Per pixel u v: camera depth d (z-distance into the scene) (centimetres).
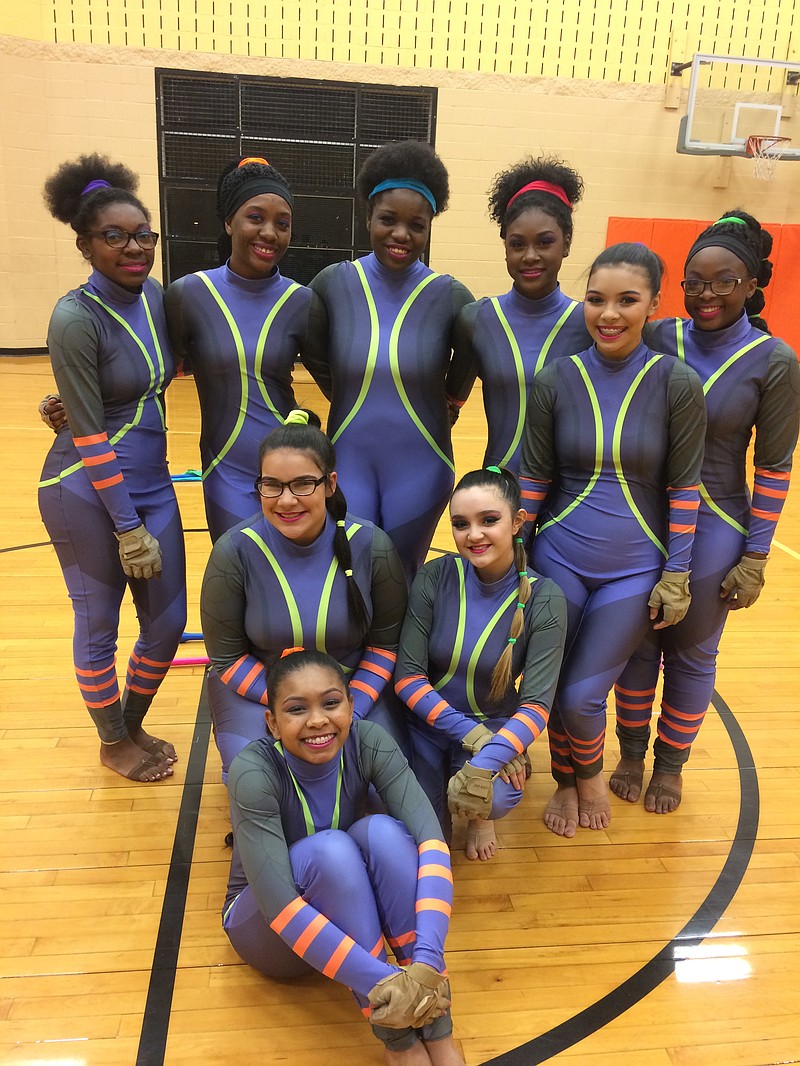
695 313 193
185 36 751
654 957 169
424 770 185
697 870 196
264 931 149
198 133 778
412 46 777
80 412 182
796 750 246
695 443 182
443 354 217
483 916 179
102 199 181
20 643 292
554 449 195
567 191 202
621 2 779
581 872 194
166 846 198
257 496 211
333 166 803
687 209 838
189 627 315
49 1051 145
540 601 181
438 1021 138
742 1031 153
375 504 218
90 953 167
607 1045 149
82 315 182
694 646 205
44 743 236
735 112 804
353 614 175
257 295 208
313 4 755
